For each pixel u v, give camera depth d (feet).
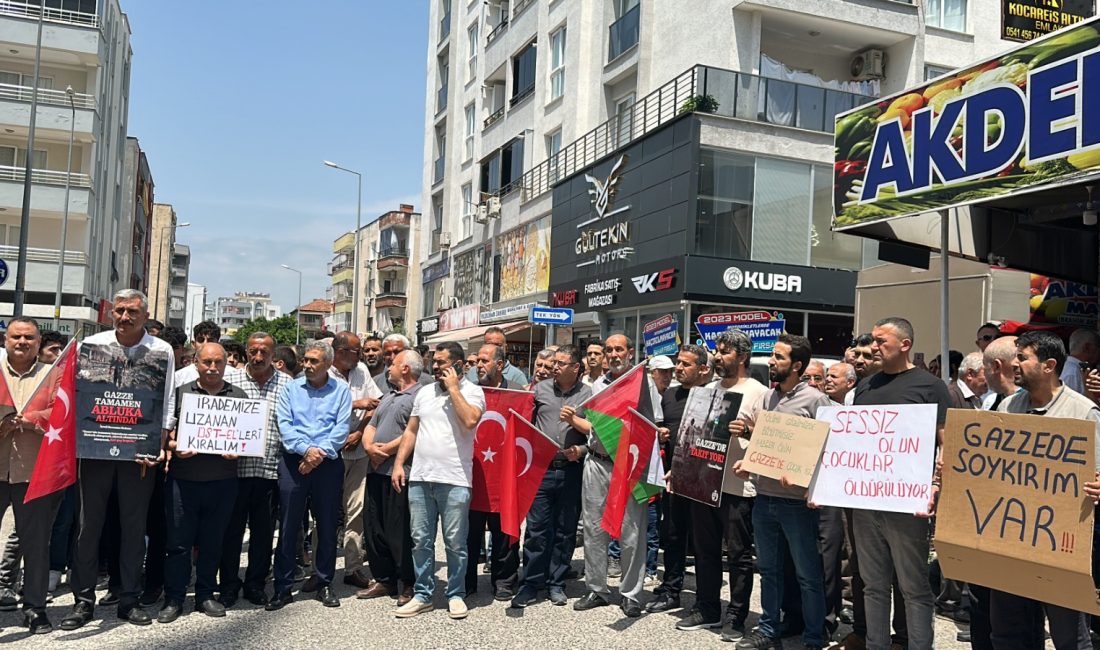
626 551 21.02
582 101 80.12
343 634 19.10
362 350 27.68
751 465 17.80
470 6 114.93
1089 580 12.80
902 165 25.43
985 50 69.26
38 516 18.69
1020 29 52.80
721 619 21.03
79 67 120.47
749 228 59.31
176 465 20.15
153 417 19.39
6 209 114.01
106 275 141.90
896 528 15.57
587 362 28.55
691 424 20.27
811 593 18.10
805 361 18.16
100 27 119.14
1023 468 13.75
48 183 113.91
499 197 97.55
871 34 64.23
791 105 61.41
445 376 20.68
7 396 18.21
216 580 22.34
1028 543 13.55
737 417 19.11
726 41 61.05
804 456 16.88
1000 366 16.85
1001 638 14.46
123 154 164.25
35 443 18.57
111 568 21.06
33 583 18.67
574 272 74.84
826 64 67.82
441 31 126.93
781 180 60.54
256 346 21.77
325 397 21.62
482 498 22.11
